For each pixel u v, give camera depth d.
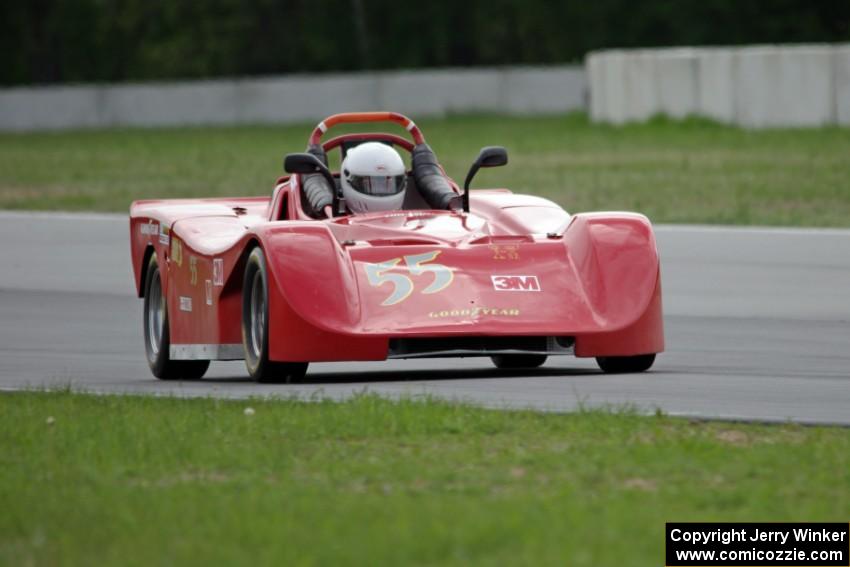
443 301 28.81
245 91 174.12
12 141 148.00
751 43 199.12
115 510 17.98
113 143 140.38
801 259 44.66
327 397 26.45
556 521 16.80
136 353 40.12
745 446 22.00
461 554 15.61
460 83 176.25
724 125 119.56
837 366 33.28
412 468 20.17
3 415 25.17
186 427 23.39
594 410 24.39
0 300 52.66
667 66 124.19
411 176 35.56
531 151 112.50
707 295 46.34
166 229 35.81
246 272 30.89
